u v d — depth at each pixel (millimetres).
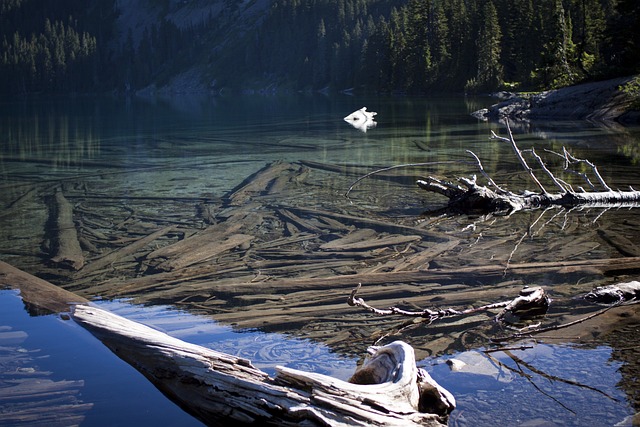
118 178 14227
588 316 5031
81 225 9289
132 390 3902
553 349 4367
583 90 33625
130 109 60781
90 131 29844
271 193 11766
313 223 9094
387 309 5230
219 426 3525
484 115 35844
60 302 5547
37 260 7375
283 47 185125
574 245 7531
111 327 4723
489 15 78688
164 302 5715
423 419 3270
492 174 13633
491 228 8617
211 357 3910
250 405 3461
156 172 15094
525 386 3791
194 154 18828
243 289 6031
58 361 4309
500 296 5645
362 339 4688
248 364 3820
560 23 55438
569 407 3514
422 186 10789
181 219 9602
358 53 137250
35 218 9898
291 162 16359
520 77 76625
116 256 7488
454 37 92000
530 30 75750
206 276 6551
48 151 20562
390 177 13547
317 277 6422
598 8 67000
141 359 4215
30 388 3906
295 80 172000
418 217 9469
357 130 26953
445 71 89812
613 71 37625
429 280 6211
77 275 6723
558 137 21656
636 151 16922
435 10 94812
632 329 4695
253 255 7387
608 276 6207
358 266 6828
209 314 5340
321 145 20719
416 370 3520
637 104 29719
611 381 3836
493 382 3854
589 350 4328
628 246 7398
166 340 4242
